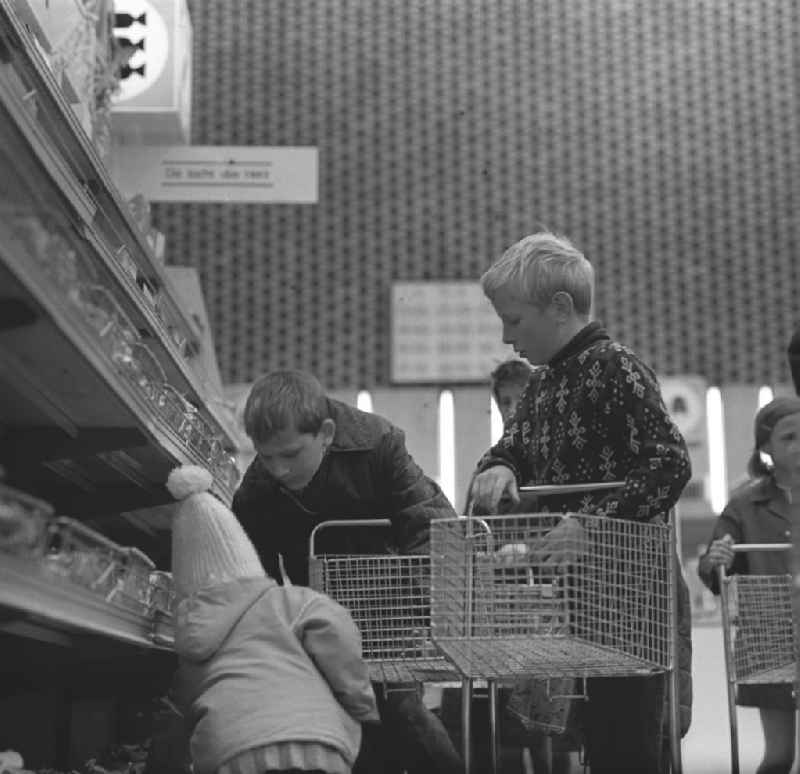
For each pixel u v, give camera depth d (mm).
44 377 2623
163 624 2965
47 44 3645
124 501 3580
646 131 12547
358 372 12359
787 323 12328
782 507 4281
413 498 3207
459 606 2609
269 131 12398
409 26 12602
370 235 12469
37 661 3354
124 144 5836
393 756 3248
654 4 12570
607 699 2770
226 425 5633
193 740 2338
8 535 1863
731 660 3773
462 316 12320
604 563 2600
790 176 12461
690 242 12445
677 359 12344
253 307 12352
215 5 12438
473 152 12547
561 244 2912
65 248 2256
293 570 3350
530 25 12625
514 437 2971
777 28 12516
